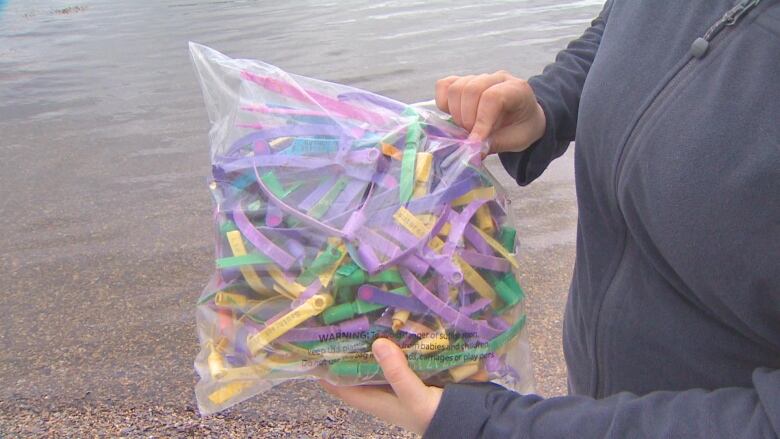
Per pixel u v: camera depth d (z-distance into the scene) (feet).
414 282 3.40
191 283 11.11
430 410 3.18
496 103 3.99
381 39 25.59
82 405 8.54
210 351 3.68
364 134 3.83
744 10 2.78
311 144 3.75
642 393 3.59
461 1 33.24
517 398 3.18
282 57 23.50
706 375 3.27
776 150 2.58
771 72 2.65
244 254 3.51
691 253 2.90
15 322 10.30
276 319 3.44
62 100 20.75
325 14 31.53
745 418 2.63
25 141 17.52
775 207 2.60
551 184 13.79
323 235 3.47
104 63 24.75
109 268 11.64
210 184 3.94
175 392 8.68
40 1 40.55
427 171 3.67
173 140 17.15
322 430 7.93
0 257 12.10
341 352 3.43
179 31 29.45
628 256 3.51
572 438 2.86
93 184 14.88
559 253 11.45
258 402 8.37
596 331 3.80
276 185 3.63
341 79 20.61
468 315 3.52
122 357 9.40
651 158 3.01
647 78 3.16
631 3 3.48
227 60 4.21
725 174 2.72
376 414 3.54
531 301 10.20
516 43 24.18
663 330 3.35
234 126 3.93
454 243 3.53
